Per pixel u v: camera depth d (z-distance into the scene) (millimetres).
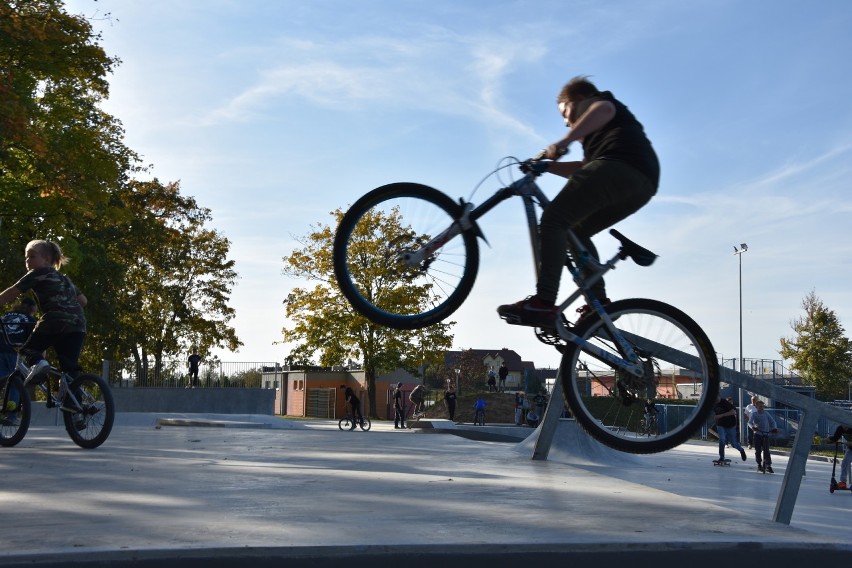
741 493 11438
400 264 4250
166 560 2680
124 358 44219
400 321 4281
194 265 47969
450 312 4238
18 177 28203
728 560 3053
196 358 29062
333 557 2779
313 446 7070
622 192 4004
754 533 3219
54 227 28719
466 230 4203
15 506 3508
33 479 4375
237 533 2984
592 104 4203
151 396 28047
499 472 5012
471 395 47062
